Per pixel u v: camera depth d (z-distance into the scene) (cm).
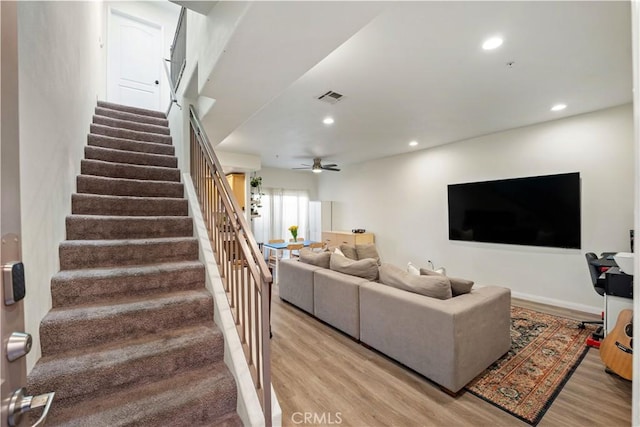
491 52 224
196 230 260
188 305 202
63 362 153
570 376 232
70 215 233
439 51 223
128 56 513
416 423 182
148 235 258
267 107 339
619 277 253
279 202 815
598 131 356
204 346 184
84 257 211
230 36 163
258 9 140
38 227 163
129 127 370
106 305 188
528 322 340
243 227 187
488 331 237
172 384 165
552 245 392
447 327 208
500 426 180
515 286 436
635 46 54
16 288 59
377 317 265
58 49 207
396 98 313
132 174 306
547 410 194
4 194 57
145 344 174
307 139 488
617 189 345
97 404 147
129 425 138
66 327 164
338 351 275
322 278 336
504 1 170
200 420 156
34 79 161
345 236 690
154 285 214
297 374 236
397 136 470
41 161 169
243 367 174
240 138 481
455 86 284
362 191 720
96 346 171
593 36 204
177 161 350
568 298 385
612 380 226
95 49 369
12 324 59
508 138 439
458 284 253
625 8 176
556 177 387
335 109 345
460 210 500
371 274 306
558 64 243
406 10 176
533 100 321
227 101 255
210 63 202
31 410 60
